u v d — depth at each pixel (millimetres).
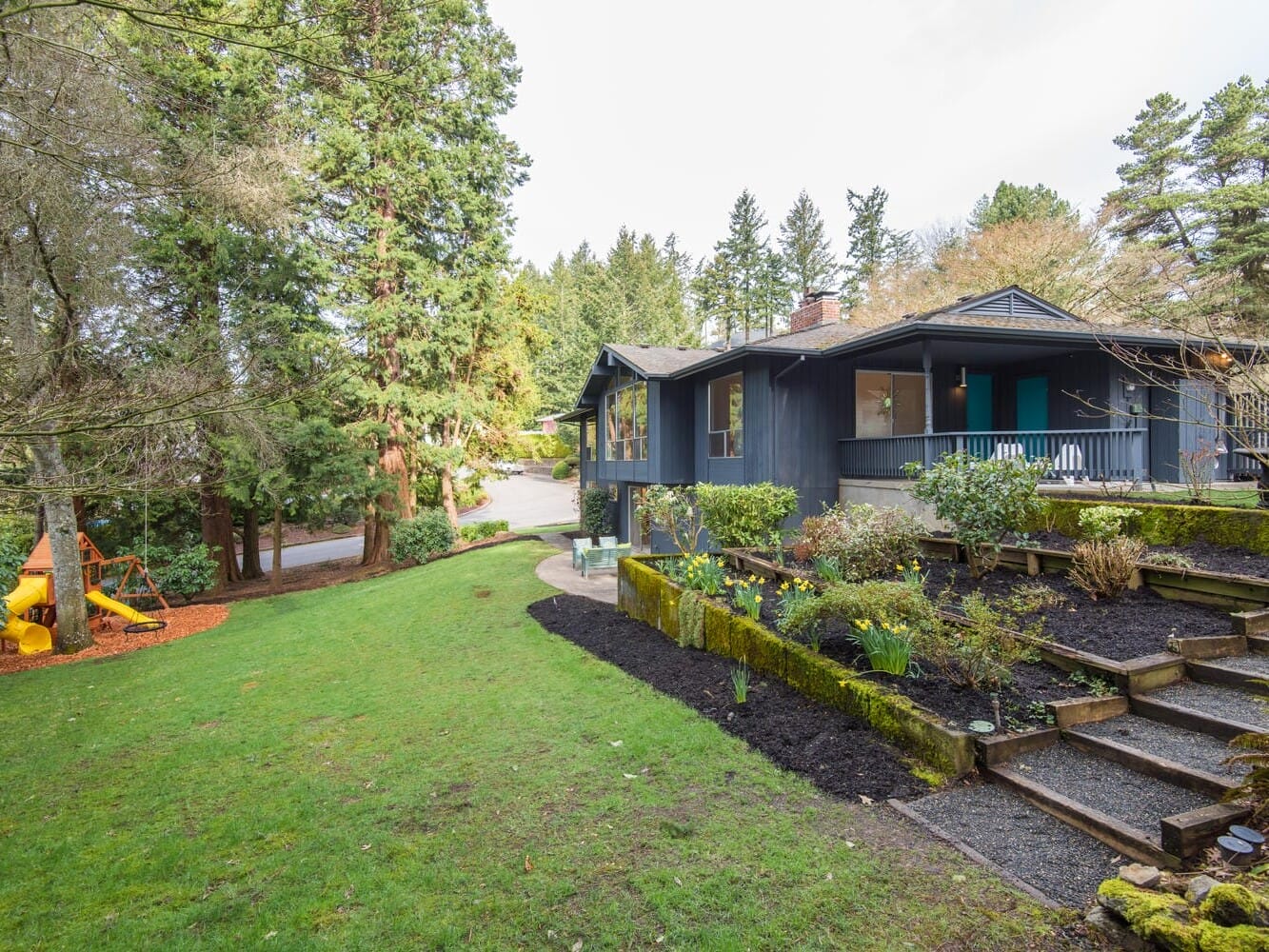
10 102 6715
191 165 8117
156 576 14758
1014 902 2814
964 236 31562
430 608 11102
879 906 2881
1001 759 3891
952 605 6156
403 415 18281
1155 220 21172
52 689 8516
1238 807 2998
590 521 19578
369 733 5809
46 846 4191
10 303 8742
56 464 10070
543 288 56000
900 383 13477
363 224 17156
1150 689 4465
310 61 5289
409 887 3373
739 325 49500
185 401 5027
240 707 6965
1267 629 5000
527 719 5719
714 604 6938
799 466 12602
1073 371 12500
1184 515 6754
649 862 3395
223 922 3234
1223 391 7559
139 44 11602
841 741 4461
